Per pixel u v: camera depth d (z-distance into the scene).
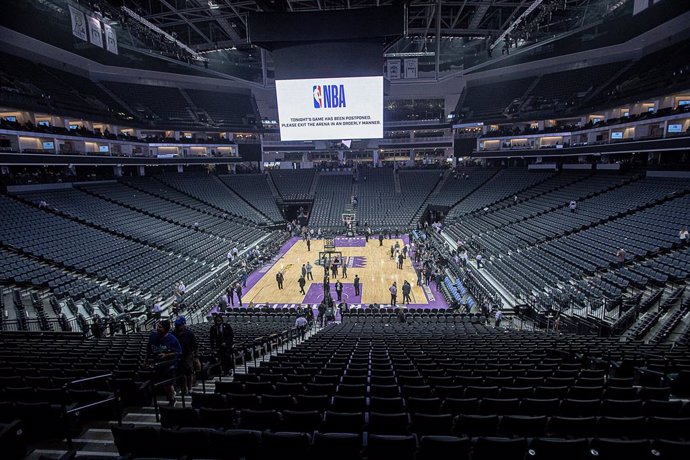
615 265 18.73
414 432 5.16
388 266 30.38
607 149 30.81
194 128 43.31
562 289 18.42
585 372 7.45
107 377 6.48
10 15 26.80
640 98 29.69
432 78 43.81
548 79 43.16
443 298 23.59
